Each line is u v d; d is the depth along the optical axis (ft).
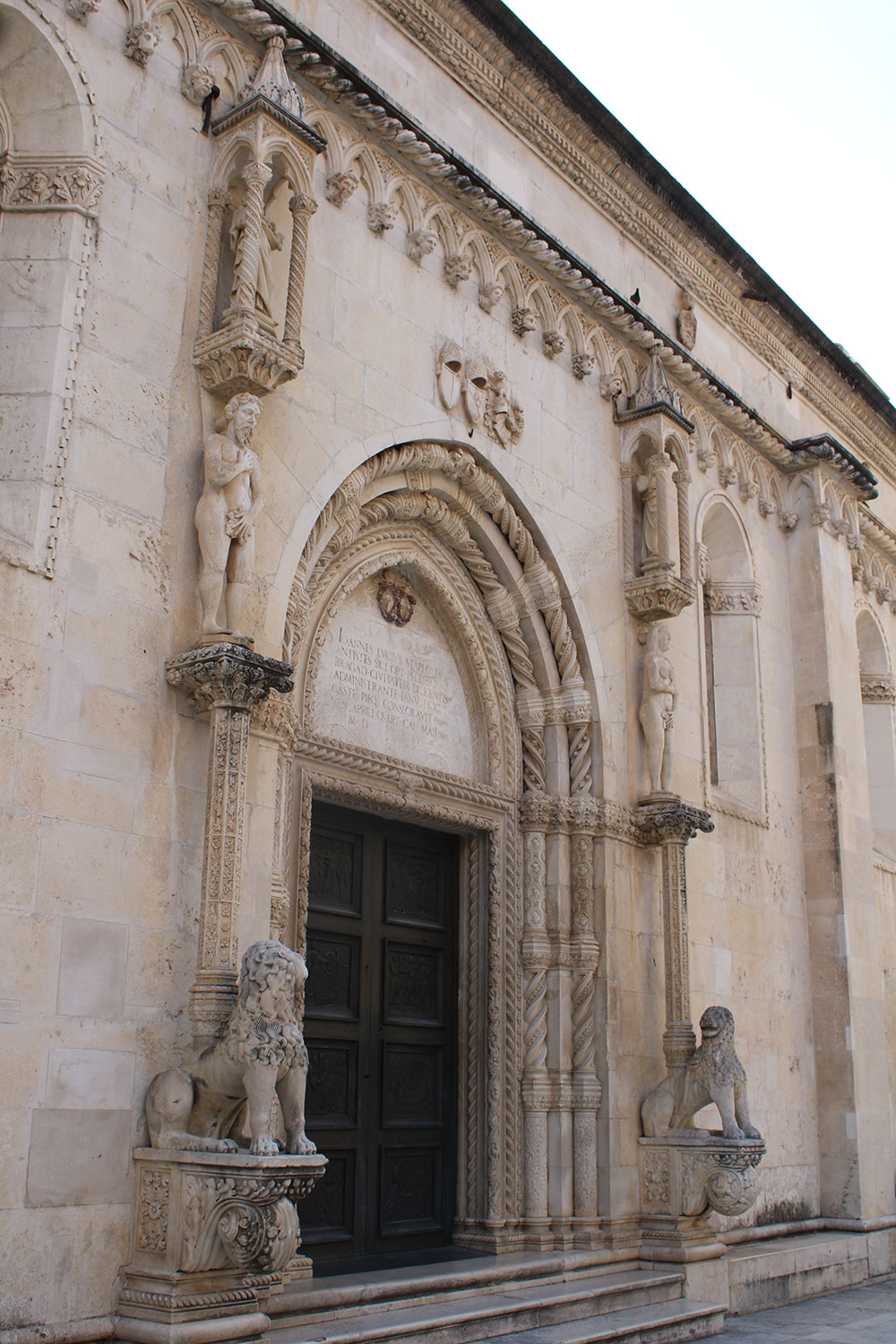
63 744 25.88
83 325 28.22
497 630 42.19
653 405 45.85
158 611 28.43
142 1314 24.32
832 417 66.23
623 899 41.47
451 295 39.65
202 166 31.91
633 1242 38.42
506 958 39.70
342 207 36.01
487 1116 38.27
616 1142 38.81
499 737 41.42
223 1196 24.26
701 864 46.98
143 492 28.73
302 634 33.37
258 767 29.84
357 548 37.40
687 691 48.49
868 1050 52.60
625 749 43.42
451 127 42.09
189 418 30.22
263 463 31.71
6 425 27.48
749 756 52.70
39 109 29.40
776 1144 48.26
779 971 50.60
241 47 33.35
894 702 67.77
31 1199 23.70
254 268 30.35
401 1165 37.37
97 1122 25.03
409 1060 38.45
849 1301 44.14
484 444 39.73
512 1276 33.96
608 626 43.91
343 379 34.86
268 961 25.82
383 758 36.47
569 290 44.47
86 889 25.70
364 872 38.01
